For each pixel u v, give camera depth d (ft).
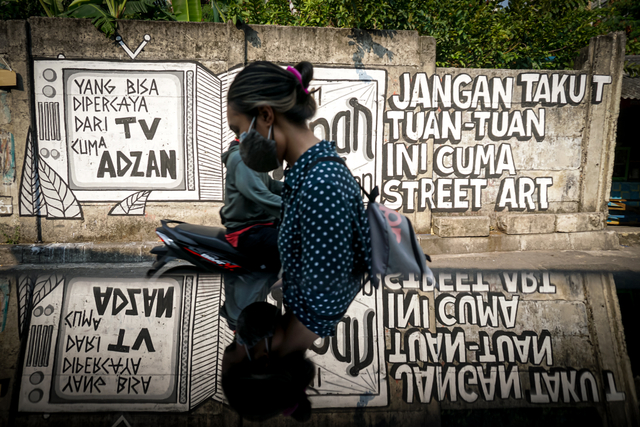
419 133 16.38
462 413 4.34
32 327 6.82
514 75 16.83
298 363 5.24
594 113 17.16
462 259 14.75
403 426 4.08
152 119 15.31
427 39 16.02
